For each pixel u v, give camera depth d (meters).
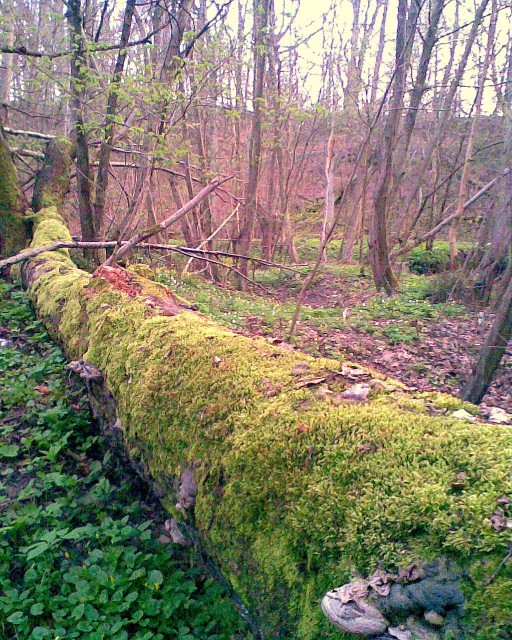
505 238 10.05
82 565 2.84
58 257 7.05
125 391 3.05
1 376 4.80
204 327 3.05
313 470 1.83
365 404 2.06
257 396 2.27
